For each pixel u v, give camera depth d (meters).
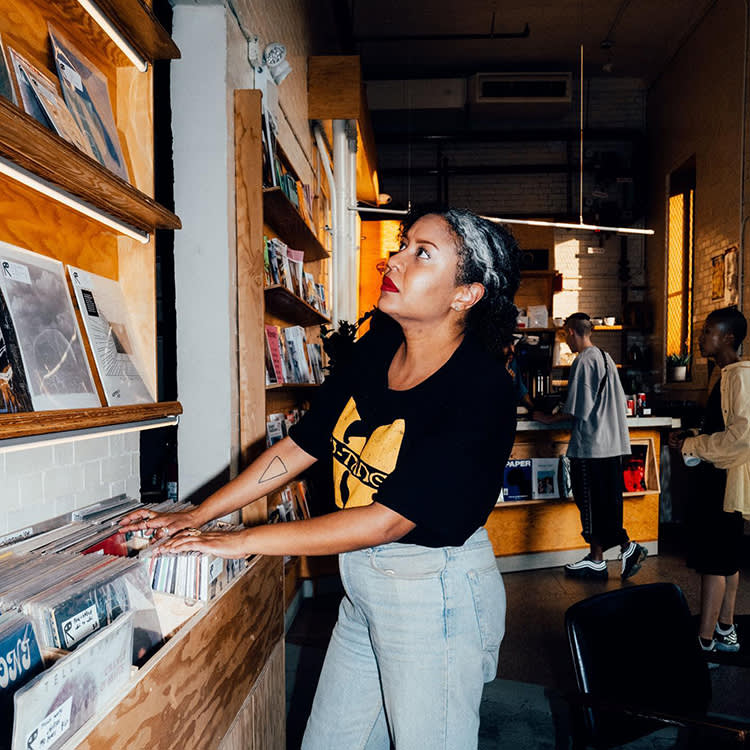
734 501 2.57
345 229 4.84
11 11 1.09
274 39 3.15
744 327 2.69
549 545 4.22
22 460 1.23
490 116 7.83
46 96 1.08
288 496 2.76
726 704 2.39
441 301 1.09
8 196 1.08
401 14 6.57
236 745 1.16
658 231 7.39
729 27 5.66
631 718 1.22
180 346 2.22
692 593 3.65
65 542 1.12
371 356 1.25
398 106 7.56
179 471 2.23
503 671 2.59
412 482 0.99
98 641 0.75
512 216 8.09
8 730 0.68
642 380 7.55
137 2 1.15
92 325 1.19
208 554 1.03
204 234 2.22
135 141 1.38
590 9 6.47
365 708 1.21
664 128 7.30
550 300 7.52
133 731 0.80
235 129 2.24
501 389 1.05
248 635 1.23
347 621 1.25
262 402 2.22
